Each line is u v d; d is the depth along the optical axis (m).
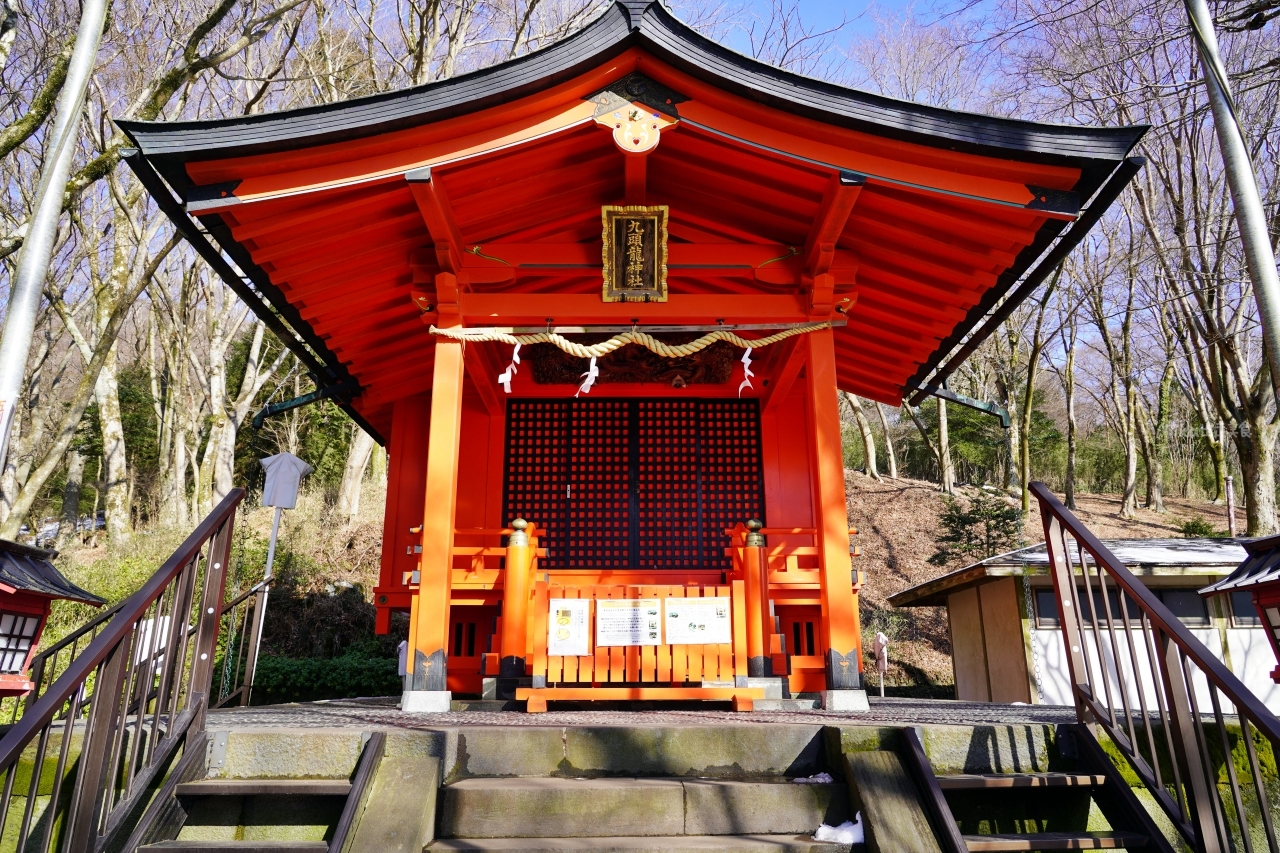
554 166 5.43
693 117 4.95
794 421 7.48
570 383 7.41
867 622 15.93
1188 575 9.20
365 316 6.27
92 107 11.05
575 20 15.02
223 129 4.52
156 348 22.02
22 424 18.44
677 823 3.13
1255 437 12.77
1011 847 2.88
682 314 5.62
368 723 3.80
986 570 9.29
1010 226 5.06
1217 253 12.39
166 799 2.94
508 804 3.13
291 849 2.77
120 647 2.77
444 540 5.11
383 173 4.76
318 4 14.01
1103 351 25.17
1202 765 2.91
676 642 4.85
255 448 20.42
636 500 7.26
